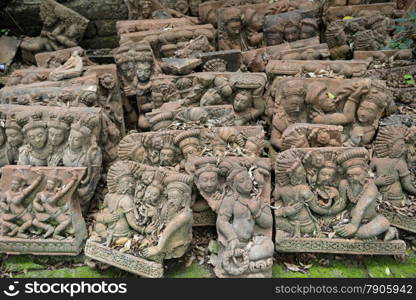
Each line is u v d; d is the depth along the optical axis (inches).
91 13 281.9
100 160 165.2
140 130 211.2
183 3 275.7
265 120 194.9
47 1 248.4
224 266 133.3
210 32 226.2
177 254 139.3
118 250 138.6
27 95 179.6
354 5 251.6
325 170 145.6
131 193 147.8
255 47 239.8
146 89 205.5
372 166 158.7
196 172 147.1
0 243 147.6
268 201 146.1
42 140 162.9
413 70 206.7
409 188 153.7
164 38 223.5
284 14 227.8
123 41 221.1
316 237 142.4
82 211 161.5
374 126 174.9
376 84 173.3
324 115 176.4
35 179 149.5
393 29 233.9
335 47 235.3
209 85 190.5
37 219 148.6
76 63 201.2
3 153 170.9
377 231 137.8
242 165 148.5
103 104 197.9
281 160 146.3
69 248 146.9
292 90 174.9
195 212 154.9
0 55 268.8
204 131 162.6
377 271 143.0
